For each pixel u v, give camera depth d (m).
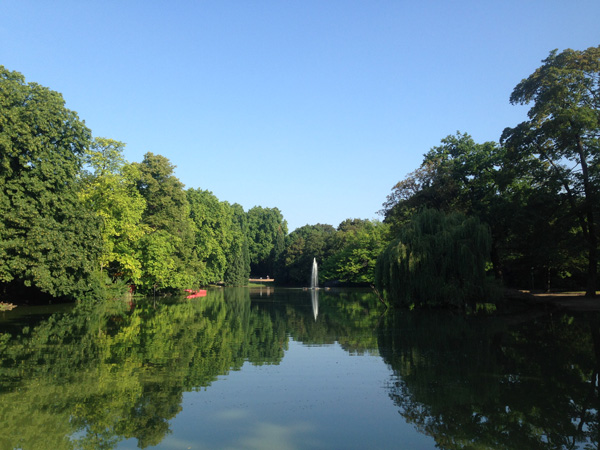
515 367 12.49
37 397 9.57
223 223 74.81
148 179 46.06
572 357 13.73
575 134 30.09
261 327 21.28
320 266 88.31
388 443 7.32
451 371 12.12
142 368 12.34
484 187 36.75
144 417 8.46
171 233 47.50
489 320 23.14
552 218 32.25
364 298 45.12
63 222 29.20
